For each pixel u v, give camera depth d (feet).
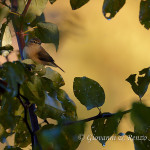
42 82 12.70
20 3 16.85
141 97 13.66
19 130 14.73
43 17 18.17
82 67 44.11
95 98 13.53
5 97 11.12
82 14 46.26
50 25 16.07
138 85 13.75
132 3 50.03
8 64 10.62
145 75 13.58
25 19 16.48
